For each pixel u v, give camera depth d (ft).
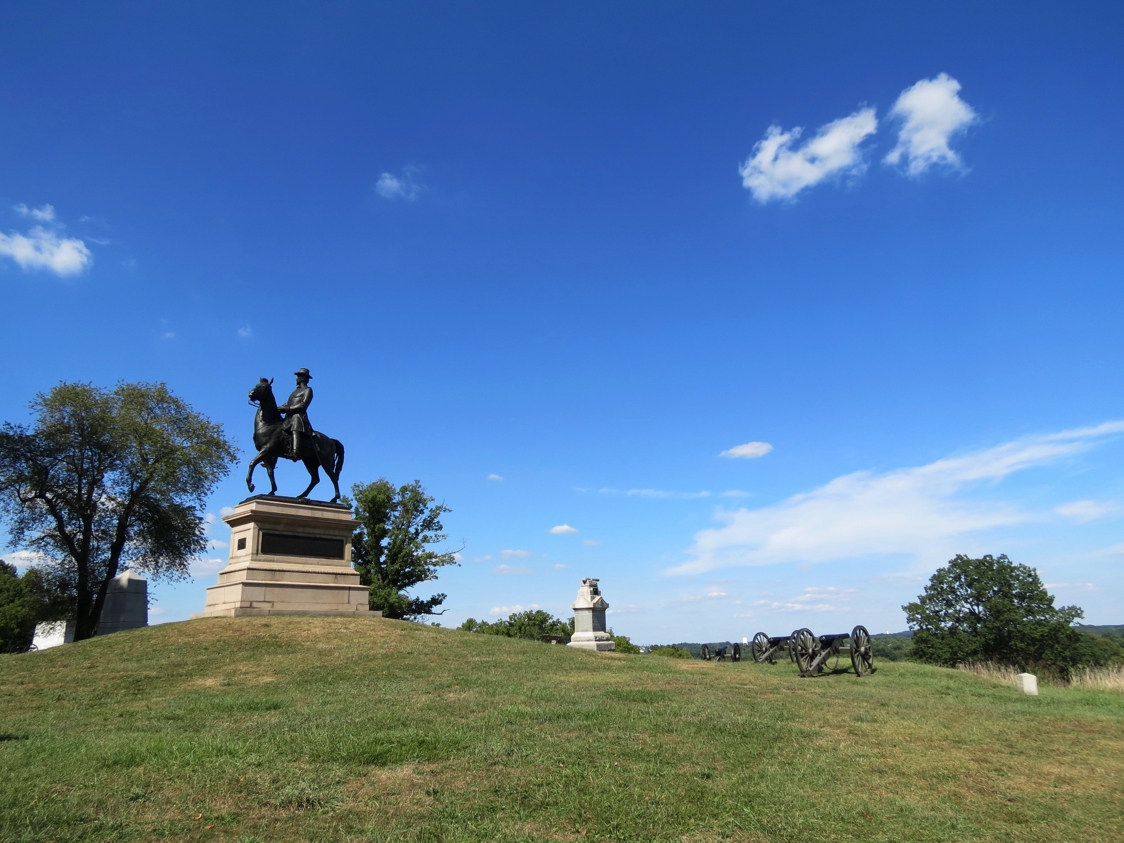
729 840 22.72
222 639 63.72
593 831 22.71
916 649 200.23
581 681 53.52
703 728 36.19
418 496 153.28
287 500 80.69
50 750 29.99
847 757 32.40
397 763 28.30
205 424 130.72
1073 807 26.94
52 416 117.39
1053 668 180.45
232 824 22.22
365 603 82.99
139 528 127.65
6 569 165.58
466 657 62.69
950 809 26.35
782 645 86.12
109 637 66.44
